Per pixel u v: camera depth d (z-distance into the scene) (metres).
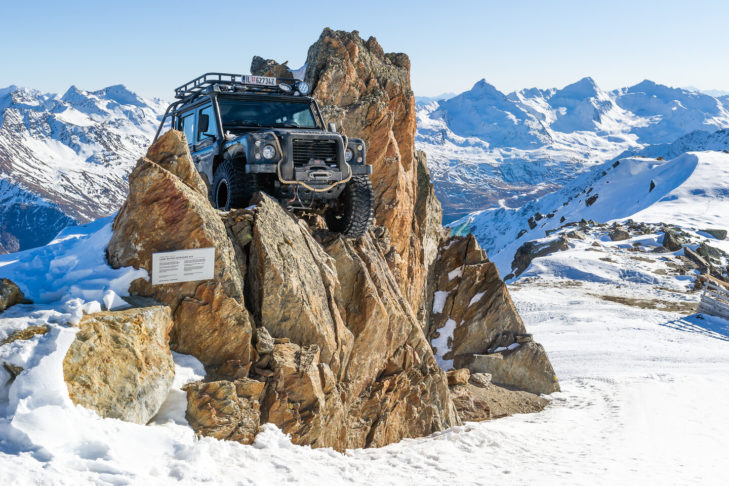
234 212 9.93
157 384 7.72
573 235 90.81
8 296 7.56
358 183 11.48
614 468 12.29
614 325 43.31
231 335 8.86
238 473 7.27
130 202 8.67
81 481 5.85
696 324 44.66
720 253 80.56
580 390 24.02
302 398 9.24
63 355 6.74
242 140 10.67
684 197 143.62
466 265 22.97
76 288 8.05
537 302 53.38
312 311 10.05
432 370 13.25
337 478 8.12
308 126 12.85
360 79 17.95
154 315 7.94
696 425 18.89
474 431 13.45
